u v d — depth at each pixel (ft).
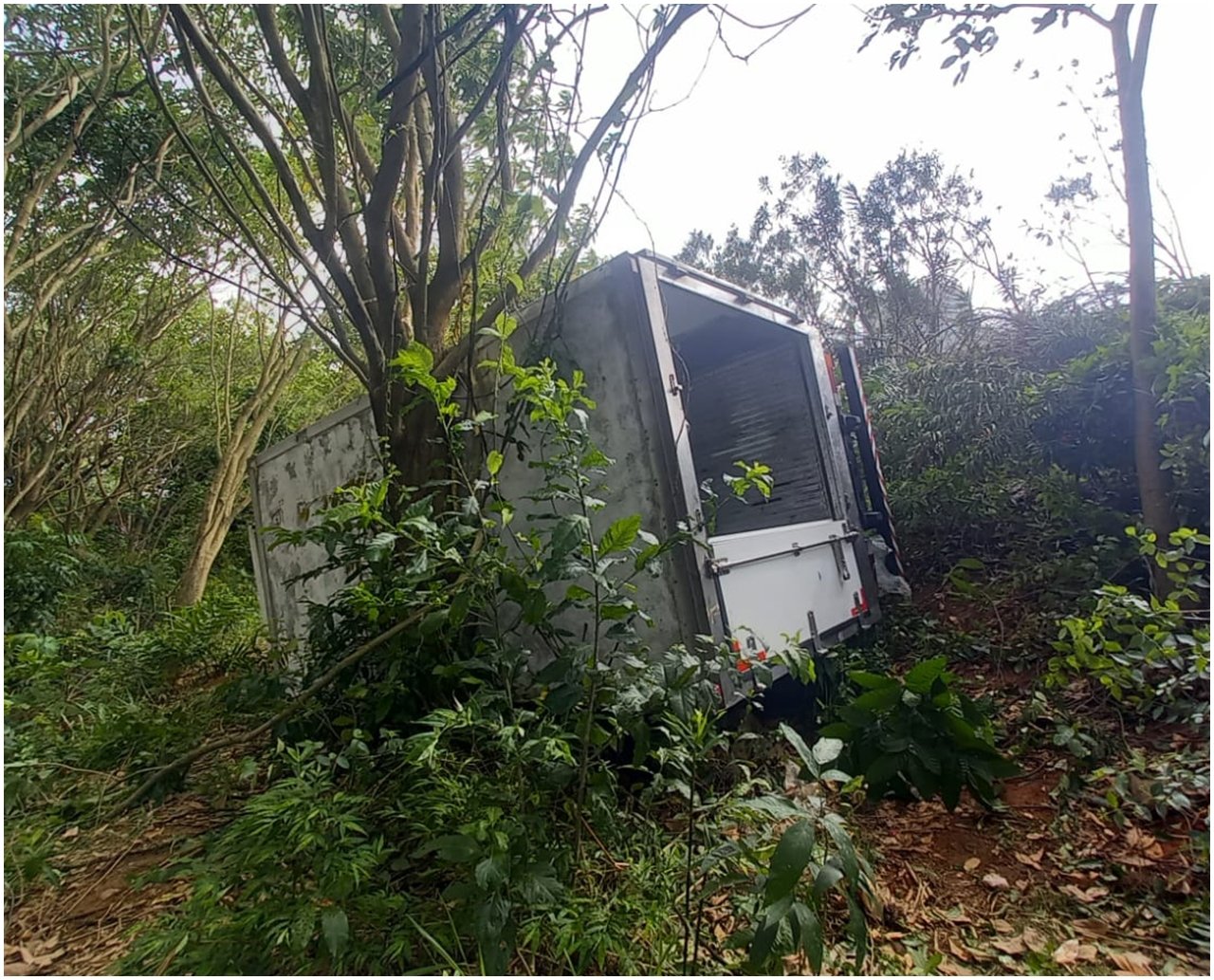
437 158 11.49
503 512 8.77
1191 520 12.61
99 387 40.27
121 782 10.37
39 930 7.58
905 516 18.51
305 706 9.91
